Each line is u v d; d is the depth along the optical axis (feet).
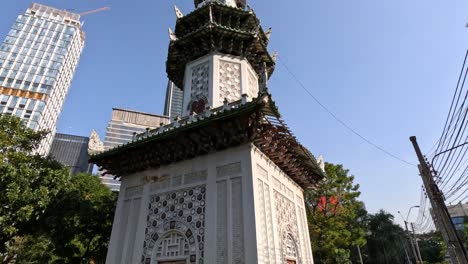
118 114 331.98
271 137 48.19
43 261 82.79
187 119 55.06
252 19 76.33
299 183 67.15
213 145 48.98
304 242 59.98
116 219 54.24
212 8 73.61
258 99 41.45
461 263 54.29
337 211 123.44
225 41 70.69
